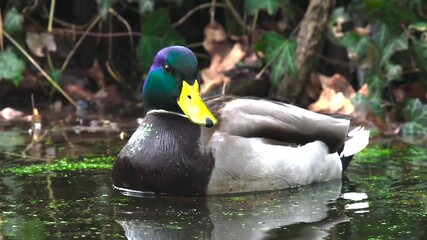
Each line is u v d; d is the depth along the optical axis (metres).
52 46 15.19
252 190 9.48
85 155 11.29
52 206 8.86
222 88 14.38
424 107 13.38
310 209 8.75
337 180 10.09
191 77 9.50
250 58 15.24
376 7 13.93
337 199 9.16
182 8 15.96
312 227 8.08
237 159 9.30
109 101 15.20
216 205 8.91
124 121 13.69
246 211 8.66
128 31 16.05
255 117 9.61
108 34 15.33
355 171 10.54
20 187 9.63
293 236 7.78
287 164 9.57
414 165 10.80
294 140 9.78
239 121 9.50
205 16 16.11
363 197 9.27
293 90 14.30
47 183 9.83
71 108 14.77
